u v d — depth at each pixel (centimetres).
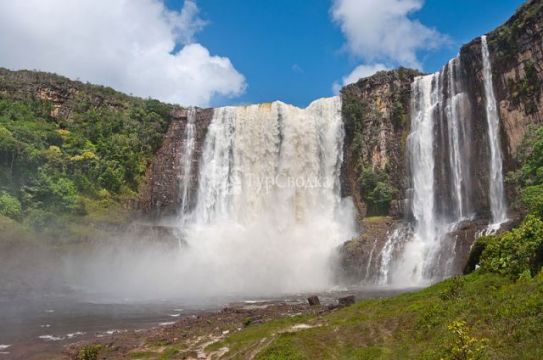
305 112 6644
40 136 6103
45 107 6744
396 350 1482
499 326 1335
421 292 2142
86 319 2802
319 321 2050
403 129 5988
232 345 1853
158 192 6681
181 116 7100
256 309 2800
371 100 6456
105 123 6994
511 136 4400
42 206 5322
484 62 4819
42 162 5800
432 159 5369
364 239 5159
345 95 6575
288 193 6297
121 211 6203
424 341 1488
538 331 1221
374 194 5844
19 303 3503
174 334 2206
